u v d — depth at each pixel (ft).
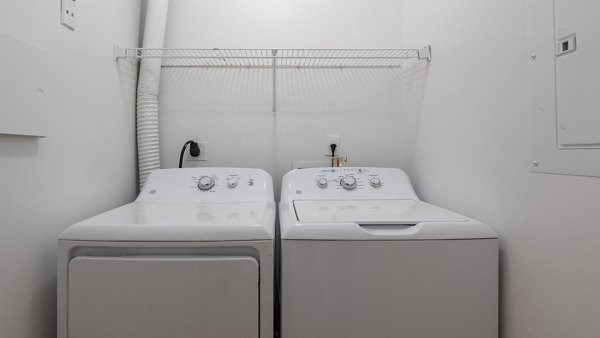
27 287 2.86
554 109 2.46
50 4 3.12
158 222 2.92
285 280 2.87
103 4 4.16
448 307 2.93
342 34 5.72
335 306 2.88
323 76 5.69
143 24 5.43
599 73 2.10
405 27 5.65
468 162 3.67
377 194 4.46
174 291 2.74
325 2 5.72
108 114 4.30
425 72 4.84
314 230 2.89
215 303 2.77
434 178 4.54
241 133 5.60
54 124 3.19
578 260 2.30
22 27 2.75
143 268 2.72
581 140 2.24
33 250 2.93
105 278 2.72
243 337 2.80
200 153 5.53
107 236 2.74
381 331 2.90
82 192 3.69
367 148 5.74
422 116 4.94
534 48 2.65
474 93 3.55
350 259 2.89
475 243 2.95
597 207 2.15
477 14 3.49
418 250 2.91
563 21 2.37
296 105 5.66
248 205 4.01
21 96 2.68
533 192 2.70
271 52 5.48
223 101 5.58
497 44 3.15
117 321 2.73
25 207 2.83
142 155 5.03
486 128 3.33
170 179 4.50
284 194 4.43
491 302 2.96
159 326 2.75
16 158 2.73
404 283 2.90
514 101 2.91
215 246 2.79
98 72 4.05
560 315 2.45
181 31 5.53
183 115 5.53
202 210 3.64
